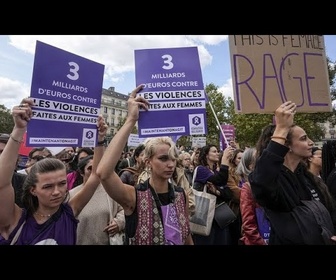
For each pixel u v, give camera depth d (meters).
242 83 2.26
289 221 1.86
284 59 2.29
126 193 1.96
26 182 1.92
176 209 2.10
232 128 7.81
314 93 2.29
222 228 3.48
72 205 2.18
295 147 2.02
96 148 2.40
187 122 2.39
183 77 2.42
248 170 3.15
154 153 2.10
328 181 2.91
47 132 2.15
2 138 3.40
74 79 2.29
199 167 3.65
